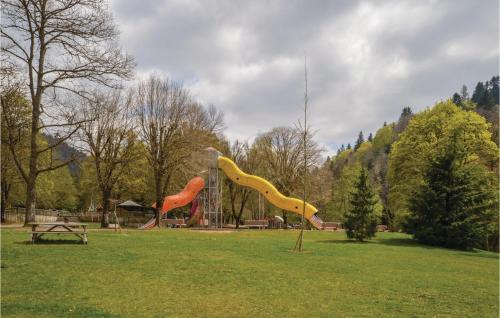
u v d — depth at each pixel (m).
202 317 8.55
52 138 32.41
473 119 42.47
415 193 31.42
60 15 25.62
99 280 11.19
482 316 9.59
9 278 10.87
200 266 13.77
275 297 10.36
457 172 29.61
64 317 8.04
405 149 46.47
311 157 57.06
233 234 30.91
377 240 31.27
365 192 29.91
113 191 55.19
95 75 26.80
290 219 69.88
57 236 19.95
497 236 36.62
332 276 13.39
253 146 58.72
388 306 10.07
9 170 42.91
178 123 43.56
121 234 24.20
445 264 18.64
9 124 29.17
